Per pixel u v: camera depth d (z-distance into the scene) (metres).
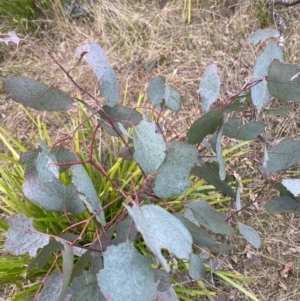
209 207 0.33
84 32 0.75
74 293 0.28
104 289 0.25
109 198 0.50
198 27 0.74
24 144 0.61
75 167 0.29
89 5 0.77
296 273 0.49
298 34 0.68
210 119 0.33
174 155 0.30
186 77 0.68
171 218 0.27
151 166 0.29
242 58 0.68
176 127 0.62
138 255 0.26
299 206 0.38
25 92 0.31
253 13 0.72
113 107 0.35
